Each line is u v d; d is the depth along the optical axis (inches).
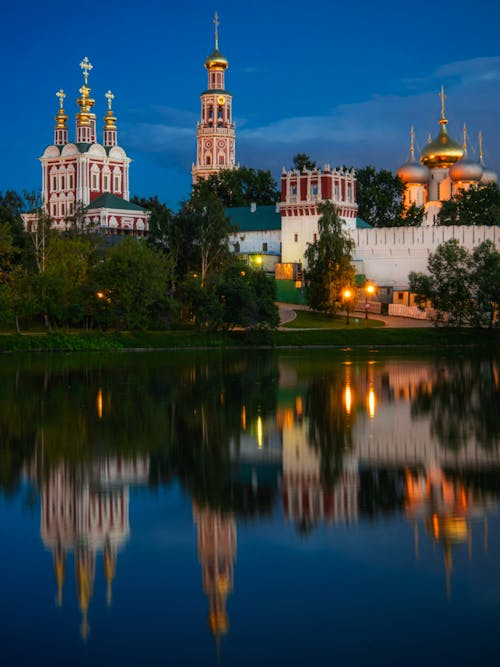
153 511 1264.8
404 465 1546.5
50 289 4751.5
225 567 1034.1
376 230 6373.0
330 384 2854.3
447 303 5354.3
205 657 832.9
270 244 6771.7
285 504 1293.1
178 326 5191.9
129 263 4867.1
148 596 965.2
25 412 2209.6
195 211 5964.6
